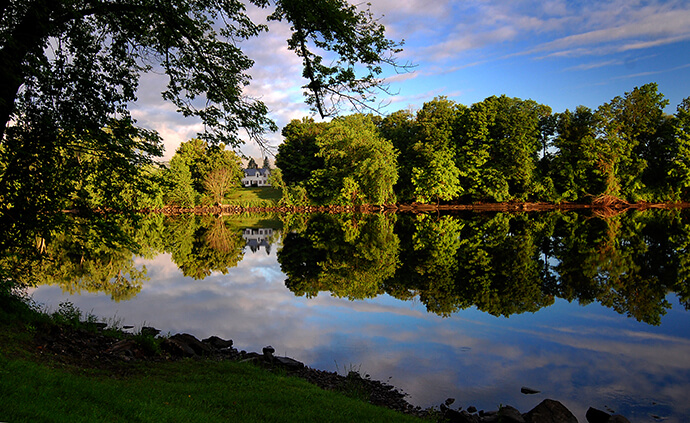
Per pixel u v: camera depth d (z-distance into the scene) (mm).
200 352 11836
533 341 13156
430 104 79062
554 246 32844
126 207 11180
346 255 30906
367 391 9820
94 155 10555
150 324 14633
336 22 7984
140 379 8398
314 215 66562
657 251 29484
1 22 8078
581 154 62688
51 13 8898
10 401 4965
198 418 5910
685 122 60000
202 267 26922
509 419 8180
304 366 11273
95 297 18250
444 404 9227
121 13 9359
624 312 16297
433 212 64688
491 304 17625
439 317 15836
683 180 59125
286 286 21266
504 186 63719
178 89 10305
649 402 9234
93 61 9688
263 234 46594
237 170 99312
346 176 68812
